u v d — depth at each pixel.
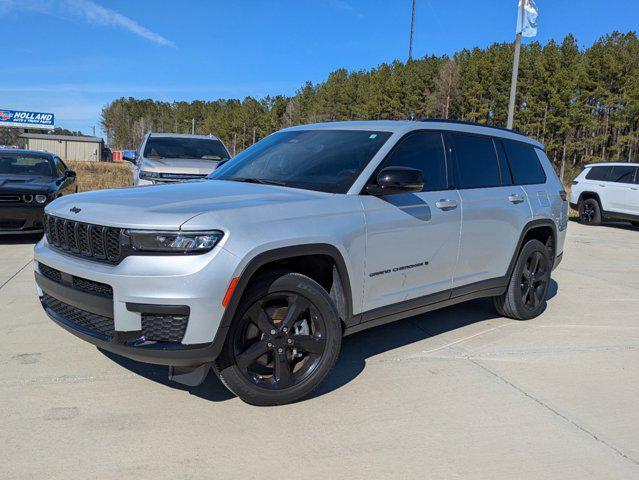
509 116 17.03
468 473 2.79
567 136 61.72
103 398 3.46
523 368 4.22
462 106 70.00
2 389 3.54
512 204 5.02
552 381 3.99
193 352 2.99
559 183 5.91
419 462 2.87
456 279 4.55
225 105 133.62
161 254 2.97
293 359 3.52
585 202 15.56
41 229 8.75
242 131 108.44
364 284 3.75
